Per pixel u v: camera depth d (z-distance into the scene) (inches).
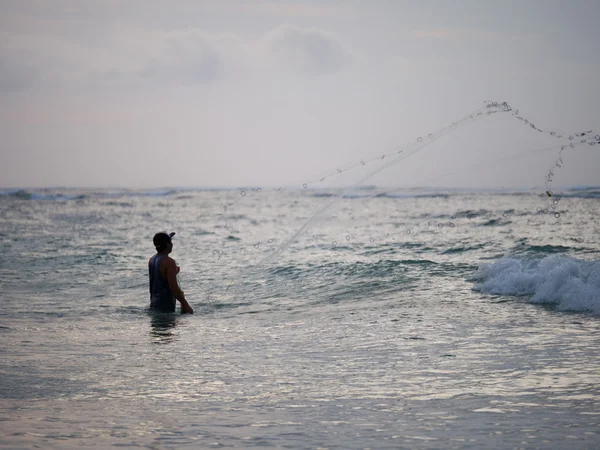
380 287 1107.3
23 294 1158.3
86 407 464.4
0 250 1935.3
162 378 551.8
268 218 4579.2
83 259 1665.8
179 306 1026.7
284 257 1588.3
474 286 1058.1
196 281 1275.8
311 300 1039.0
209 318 903.1
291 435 393.7
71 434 399.9
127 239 2456.9
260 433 398.3
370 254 1585.9
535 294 929.5
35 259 1669.5
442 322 788.6
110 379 550.3
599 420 411.5
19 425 420.2
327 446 372.2
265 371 570.6
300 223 3863.2
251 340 723.4
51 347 698.8
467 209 4581.7
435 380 522.6
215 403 471.5
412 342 677.9
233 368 585.3
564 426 400.8
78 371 581.6
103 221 4084.6
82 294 1154.7
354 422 418.0
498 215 3400.6
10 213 5265.8
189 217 4724.4
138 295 1141.1
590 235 2032.5
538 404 450.0
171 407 462.3
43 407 466.0
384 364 584.1
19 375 568.1
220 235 2746.1
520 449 361.4
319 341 703.1
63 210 5979.3
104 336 767.1
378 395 482.9
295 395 488.7
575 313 822.5
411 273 1208.8
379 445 372.2
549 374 531.5
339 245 1889.8
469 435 386.3
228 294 1128.8
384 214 4379.9
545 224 2689.5
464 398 469.1
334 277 1222.9
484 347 642.2
